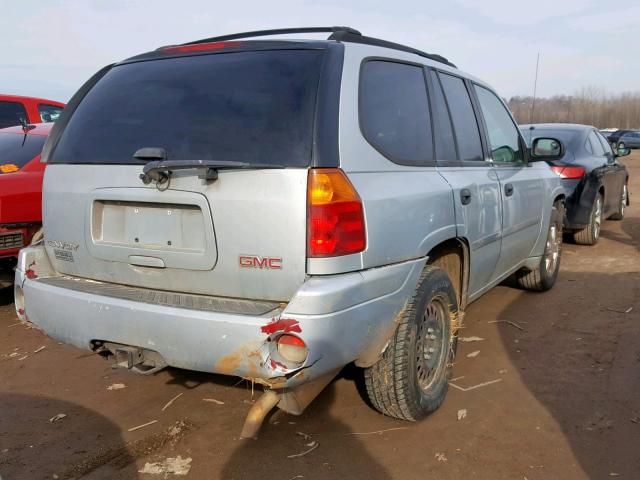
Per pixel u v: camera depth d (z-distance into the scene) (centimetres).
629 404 335
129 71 312
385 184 274
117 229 288
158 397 357
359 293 249
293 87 262
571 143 786
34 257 317
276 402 278
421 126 325
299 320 233
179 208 267
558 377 374
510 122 472
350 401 346
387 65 311
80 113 312
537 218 490
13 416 336
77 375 393
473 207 353
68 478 274
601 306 518
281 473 276
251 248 250
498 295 559
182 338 251
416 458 286
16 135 561
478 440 301
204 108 272
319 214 241
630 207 1173
